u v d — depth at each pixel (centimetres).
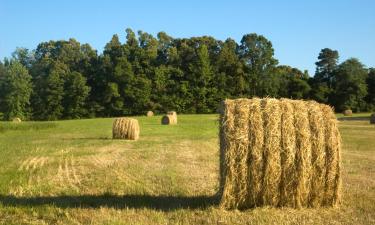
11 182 1334
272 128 980
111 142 2783
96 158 1930
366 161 1834
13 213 969
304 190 998
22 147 2466
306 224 884
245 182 981
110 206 1018
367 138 3062
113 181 1345
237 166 977
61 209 988
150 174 1473
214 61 11206
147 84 9931
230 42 11569
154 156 2008
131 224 867
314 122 1004
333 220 914
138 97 9844
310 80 10750
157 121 6059
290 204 1003
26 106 9900
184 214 943
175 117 5466
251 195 988
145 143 2705
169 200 1083
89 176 1445
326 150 1005
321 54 11006
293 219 914
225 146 987
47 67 11281
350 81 10069
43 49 12975
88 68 10531
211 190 1205
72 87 9569
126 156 2006
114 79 9906
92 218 912
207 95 10425
